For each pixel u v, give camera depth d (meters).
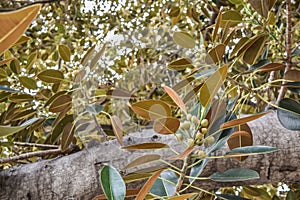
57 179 2.28
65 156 2.38
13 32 1.03
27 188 2.28
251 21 2.55
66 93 2.41
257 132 2.37
